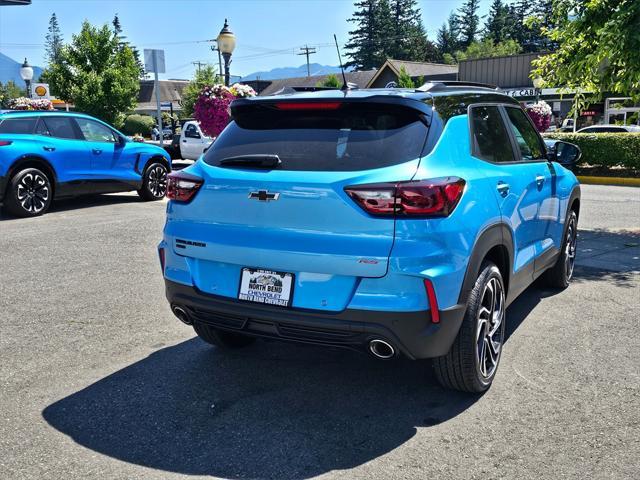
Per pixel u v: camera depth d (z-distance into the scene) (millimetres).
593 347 4336
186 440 3121
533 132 4953
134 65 22516
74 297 5602
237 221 3275
